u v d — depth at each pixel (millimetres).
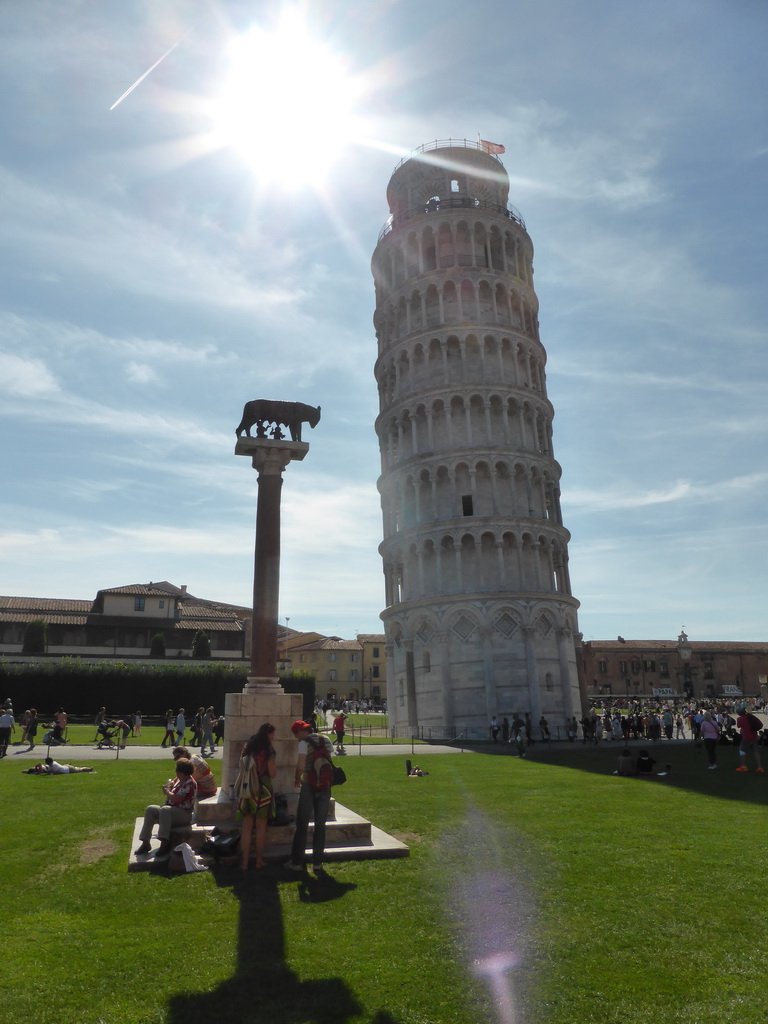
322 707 100312
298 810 12148
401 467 68250
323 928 9273
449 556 63844
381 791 21625
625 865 12242
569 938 8945
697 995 7414
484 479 65625
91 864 12258
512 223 74750
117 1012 7059
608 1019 6977
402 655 64250
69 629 90375
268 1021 6934
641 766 26547
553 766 31062
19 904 10156
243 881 11297
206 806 13875
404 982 7746
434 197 77000
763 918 9594
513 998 7391
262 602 16281
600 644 154125
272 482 17141
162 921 9500
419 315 71750
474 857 12844
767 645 160125
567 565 67750
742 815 17078
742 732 27641
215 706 68562
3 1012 6988
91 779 23891
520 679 59094
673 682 151500
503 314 71500
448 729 58312
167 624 93500
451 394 67062
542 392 72812
